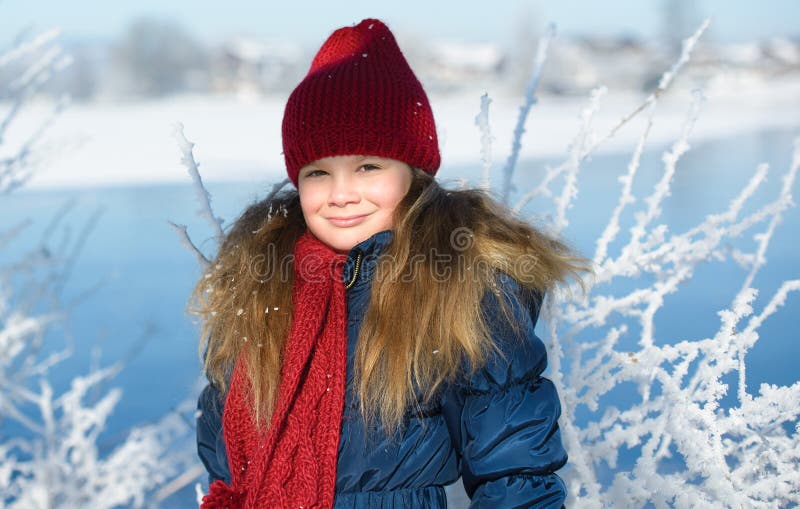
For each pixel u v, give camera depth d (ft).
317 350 4.92
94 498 6.88
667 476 5.36
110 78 194.18
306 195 5.20
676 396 5.44
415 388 4.77
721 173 39.78
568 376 5.88
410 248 4.95
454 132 62.49
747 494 5.28
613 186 36.37
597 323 6.16
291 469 4.74
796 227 22.62
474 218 5.08
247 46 247.29
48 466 6.84
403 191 5.19
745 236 20.36
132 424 12.03
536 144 56.49
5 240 8.50
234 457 5.14
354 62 5.18
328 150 5.03
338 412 4.76
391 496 4.78
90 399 8.07
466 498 5.89
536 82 6.23
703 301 16.69
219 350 5.35
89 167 46.37
